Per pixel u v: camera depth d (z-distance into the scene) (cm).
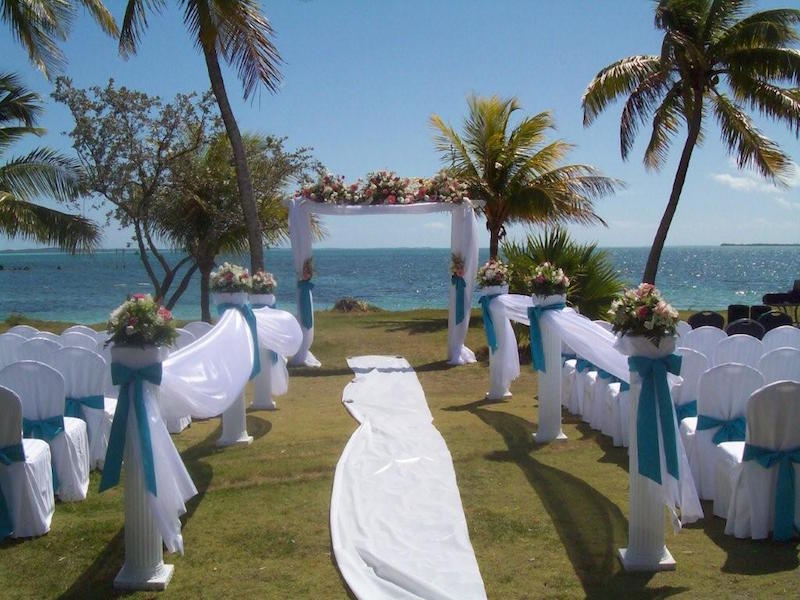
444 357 1188
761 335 930
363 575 406
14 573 420
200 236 1516
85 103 1396
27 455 469
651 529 414
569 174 1590
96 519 496
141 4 1145
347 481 557
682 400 571
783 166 1462
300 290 1117
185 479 430
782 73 1324
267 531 474
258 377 842
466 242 1111
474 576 402
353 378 1027
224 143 1509
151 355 406
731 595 378
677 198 1445
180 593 396
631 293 428
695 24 1378
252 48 1105
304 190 1098
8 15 1173
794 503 441
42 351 653
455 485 549
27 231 1273
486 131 1590
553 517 491
